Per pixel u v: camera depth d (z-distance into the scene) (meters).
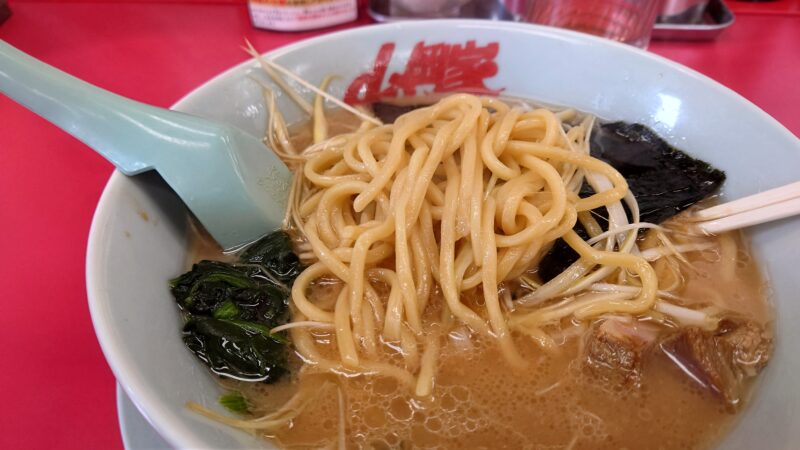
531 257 0.18
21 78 0.17
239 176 0.18
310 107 0.24
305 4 0.31
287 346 0.17
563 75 0.24
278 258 0.19
